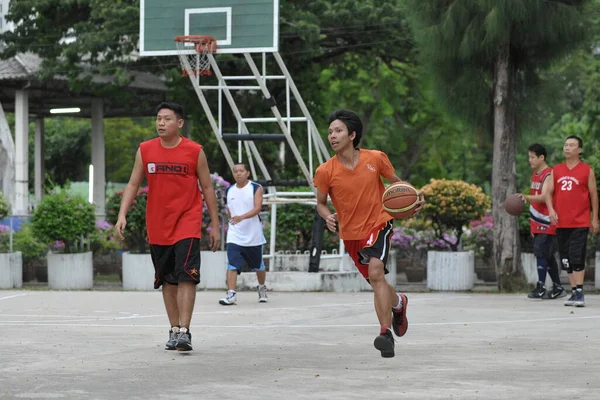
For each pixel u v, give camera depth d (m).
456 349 14.52
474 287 31.44
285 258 30.61
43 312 20.73
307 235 32.22
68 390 10.85
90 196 50.28
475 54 29.00
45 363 12.97
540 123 30.33
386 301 13.09
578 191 22.39
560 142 62.94
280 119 28.47
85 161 82.25
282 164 52.28
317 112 52.06
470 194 30.61
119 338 15.87
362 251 13.27
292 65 49.94
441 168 75.75
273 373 12.12
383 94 62.56
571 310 21.23
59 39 49.34
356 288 28.36
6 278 30.47
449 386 11.12
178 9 29.17
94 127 55.62
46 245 32.81
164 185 14.16
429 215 31.17
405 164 75.31
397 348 14.64
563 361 13.23
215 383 11.34
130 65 48.78
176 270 14.12
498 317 19.59
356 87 65.38
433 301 23.73
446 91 30.00
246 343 15.30
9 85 52.59
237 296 25.53
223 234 30.44
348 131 13.20
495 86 29.08
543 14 28.17
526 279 29.06
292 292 27.52
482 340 15.68
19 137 52.00
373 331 17.08
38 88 54.41
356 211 13.31
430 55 29.59
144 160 14.23
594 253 32.34
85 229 30.17
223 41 28.81
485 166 74.88
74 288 30.17
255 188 23.20
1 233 32.38
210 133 51.28
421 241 33.59
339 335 16.44
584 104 44.22
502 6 27.00
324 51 52.31
